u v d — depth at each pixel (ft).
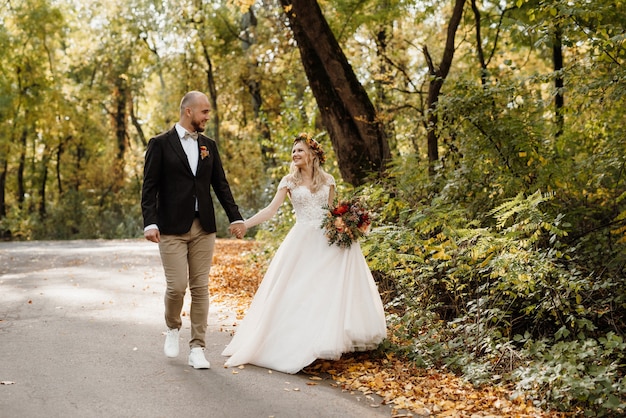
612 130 24.31
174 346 16.76
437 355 17.13
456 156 25.23
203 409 13.17
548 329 19.13
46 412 12.78
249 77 82.84
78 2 103.24
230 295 28.68
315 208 17.72
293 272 17.16
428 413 13.34
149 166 16.05
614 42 20.20
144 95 115.55
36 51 96.94
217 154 17.19
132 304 26.03
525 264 17.40
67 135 110.32
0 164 107.76
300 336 16.31
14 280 34.40
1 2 90.53
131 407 13.20
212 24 89.86
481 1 39.45
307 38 32.17
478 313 18.12
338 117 31.73
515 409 13.53
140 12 94.73
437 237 19.67
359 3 38.65
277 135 41.81
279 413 13.05
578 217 22.58
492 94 23.80
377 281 24.54
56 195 124.88
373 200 25.02
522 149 22.81
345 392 14.65
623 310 18.63
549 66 48.01
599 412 13.14
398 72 46.09
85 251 56.85
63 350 17.87
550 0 22.94
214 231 16.69
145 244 69.97
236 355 16.51
